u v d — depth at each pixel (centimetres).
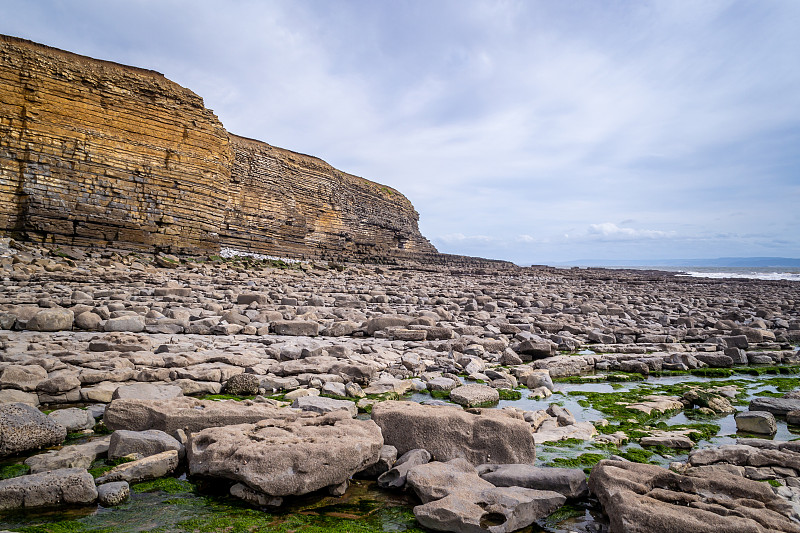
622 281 5388
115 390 667
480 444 525
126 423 561
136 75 3481
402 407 568
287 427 509
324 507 439
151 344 1012
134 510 419
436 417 538
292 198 5072
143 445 505
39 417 536
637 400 834
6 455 504
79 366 833
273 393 786
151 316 1360
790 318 2188
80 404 698
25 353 869
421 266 5641
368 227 6625
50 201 3072
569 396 867
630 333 1520
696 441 631
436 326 1425
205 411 561
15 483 417
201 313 1456
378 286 2955
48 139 3111
